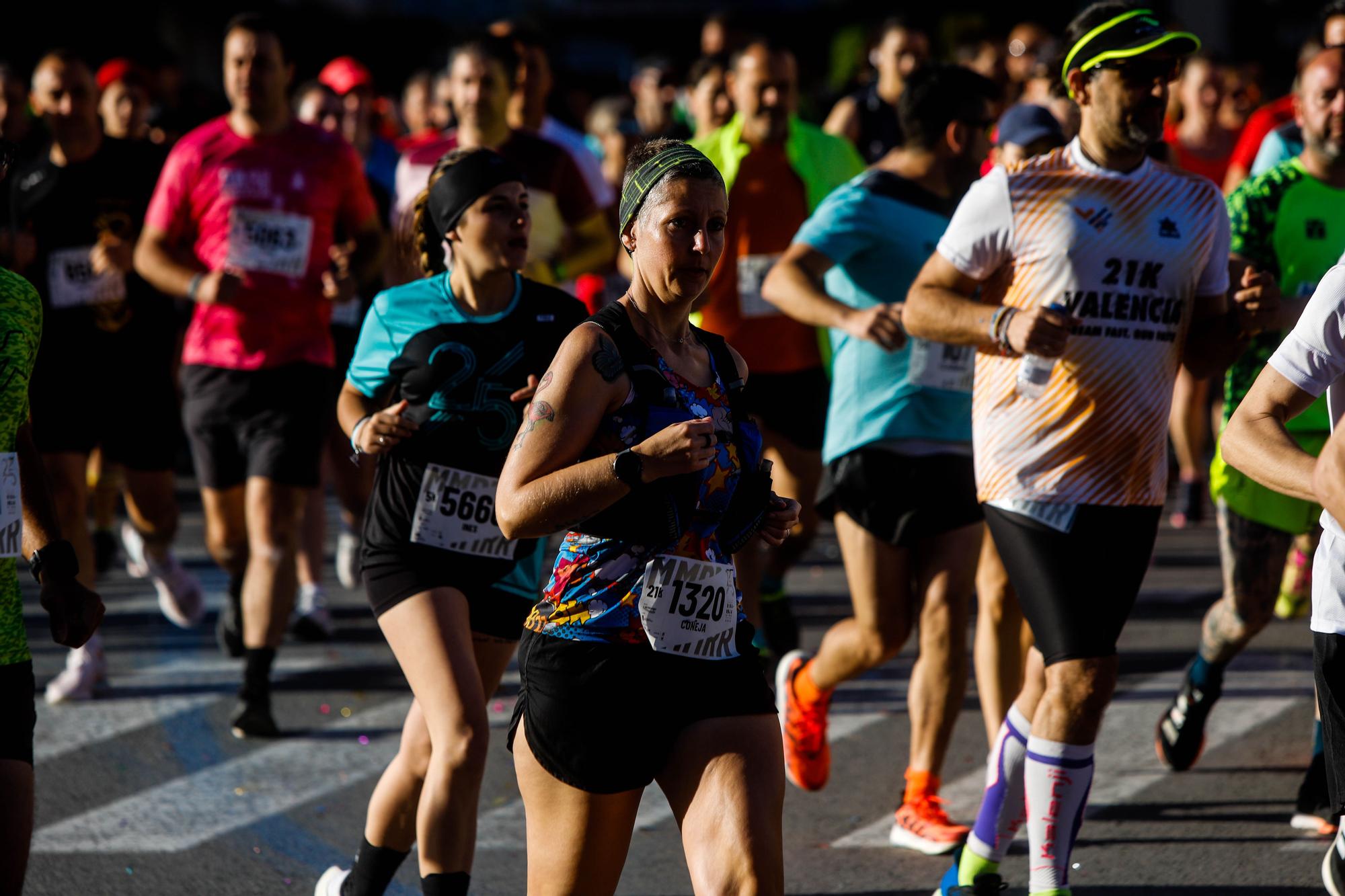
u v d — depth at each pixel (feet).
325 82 104.12
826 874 52.19
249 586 68.59
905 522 55.31
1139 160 45.98
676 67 141.18
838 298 60.13
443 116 122.52
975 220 46.06
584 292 119.75
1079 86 45.60
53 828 57.16
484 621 45.44
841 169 78.95
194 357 72.59
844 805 59.26
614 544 34.30
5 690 34.78
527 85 85.40
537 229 80.38
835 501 58.03
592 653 34.19
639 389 34.42
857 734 68.23
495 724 69.51
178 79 120.98
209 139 73.15
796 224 76.69
